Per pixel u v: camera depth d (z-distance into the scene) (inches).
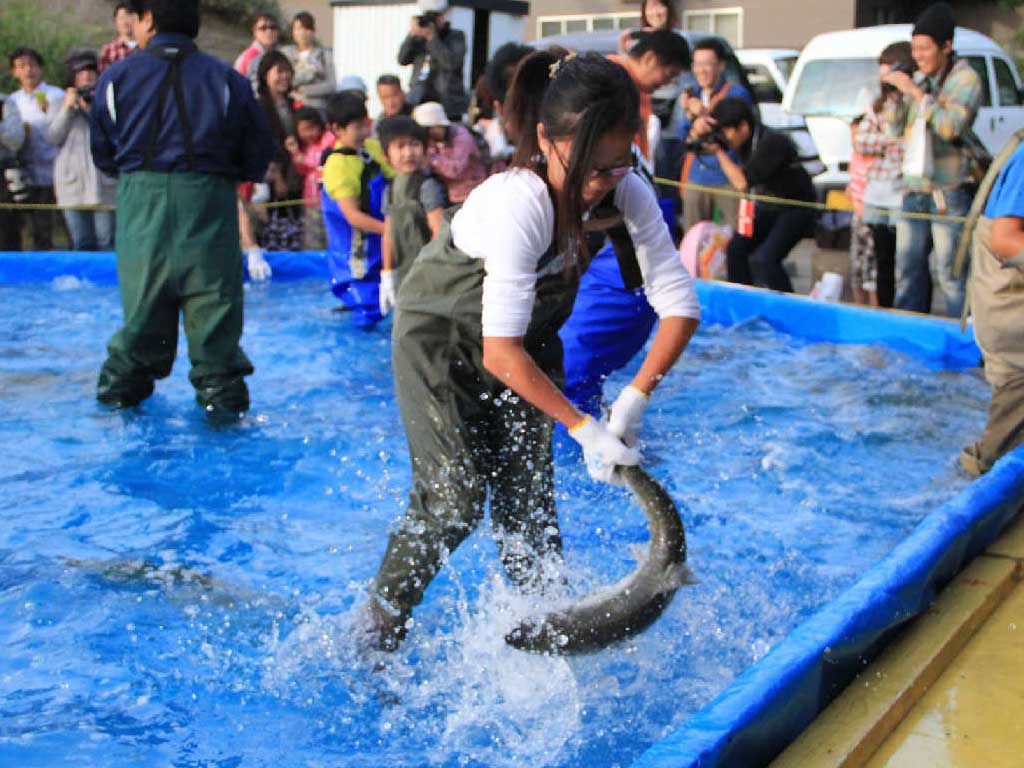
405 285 124.3
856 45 477.7
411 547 124.6
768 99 532.4
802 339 292.8
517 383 111.5
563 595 131.2
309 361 271.1
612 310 202.2
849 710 102.4
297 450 202.1
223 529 165.5
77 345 286.8
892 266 331.6
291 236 425.4
